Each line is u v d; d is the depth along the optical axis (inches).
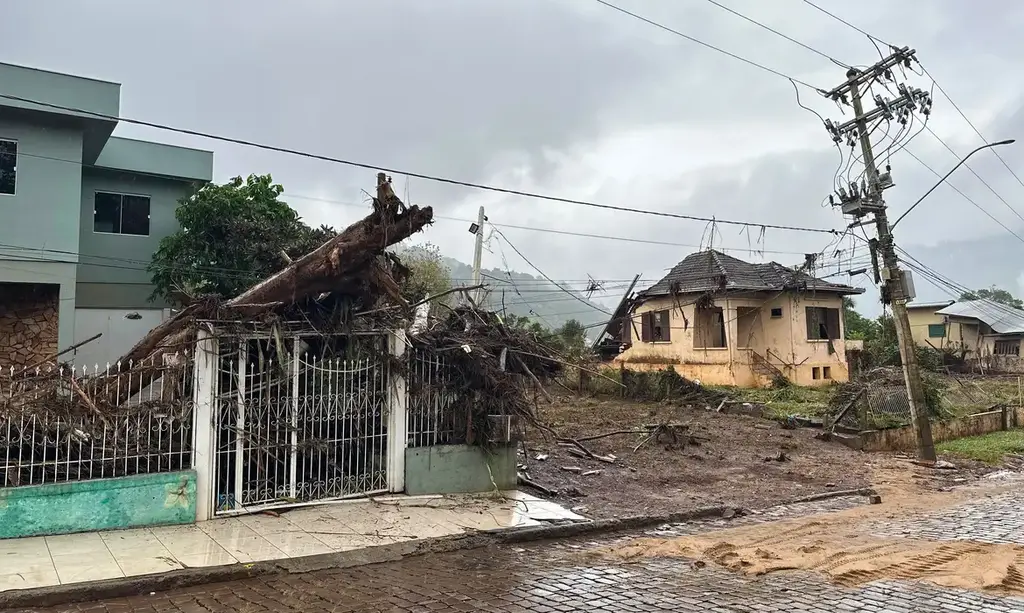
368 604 238.1
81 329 864.3
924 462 627.2
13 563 260.4
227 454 350.0
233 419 352.2
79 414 315.6
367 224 365.4
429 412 416.2
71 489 305.1
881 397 783.1
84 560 267.9
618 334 1573.6
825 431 727.7
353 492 389.7
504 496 417.4
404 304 397.1
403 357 403.9
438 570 285.3
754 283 1286.9
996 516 409.7
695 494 459.5
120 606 235.1
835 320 1344.7
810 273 1178.6
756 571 278.2
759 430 757.3
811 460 609.6
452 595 248.8
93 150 810.8
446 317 450.0
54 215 723.4
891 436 706.8
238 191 816.9
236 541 304.2
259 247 788.6
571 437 658.2
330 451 384.5
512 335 448.5
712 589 255.6
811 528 372.5
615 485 473.7
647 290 1401.3
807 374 1261.1
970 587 257.1
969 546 324.2
